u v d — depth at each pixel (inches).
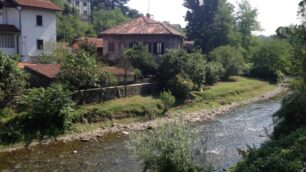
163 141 653.9
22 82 1218.6
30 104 1181.1
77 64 1366.9
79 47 1909.4
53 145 1110.4
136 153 680.4
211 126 1430.9
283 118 925.2
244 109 1829.5
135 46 1946.4
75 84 1375.5
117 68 1679.4
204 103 1768.0
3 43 1793.8
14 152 1033.5
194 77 1830.7
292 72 1197.1
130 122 1381.6
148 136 674.8
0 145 1050.1
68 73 1365.7
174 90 1711.4
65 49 1838.1
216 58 2437.3
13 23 1855.3
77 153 1047.6
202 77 1870.1
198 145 759.7
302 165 597.6
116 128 1310.3
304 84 1061.8
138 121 1405.0
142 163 805.9
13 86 1192.8
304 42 1171.3
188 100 1715.1
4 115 1139.3
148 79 1743.4
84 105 1387.8
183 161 644.7
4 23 1846.7
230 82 2349.9
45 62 1764.3
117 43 2199.8
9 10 1849.2
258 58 2847.0
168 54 1804.9
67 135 1187.3
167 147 647.8
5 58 1170.0
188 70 1801.2
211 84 2106.3
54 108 1181.7
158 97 1649.9
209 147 1099.9
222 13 2957.7
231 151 1057.5
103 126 1301.7
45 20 1946.4
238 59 2477.9
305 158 636.7
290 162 601.3
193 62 1834.4
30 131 1137.4
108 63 2087.8
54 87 1232.8
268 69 2787.9
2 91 1161.4
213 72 2079.2
